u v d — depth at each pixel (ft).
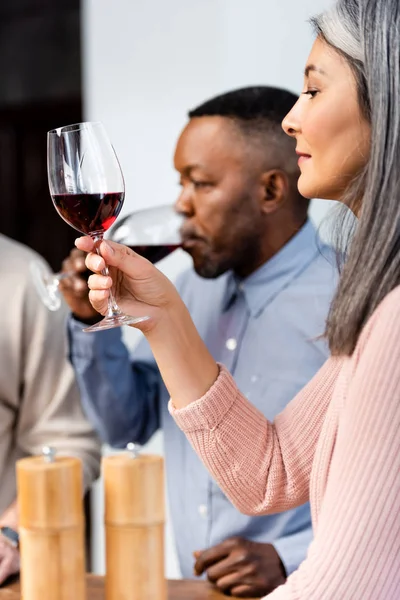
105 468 4.62
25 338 7.29
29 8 15.08
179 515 6.84
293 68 10.36
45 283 6.36
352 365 3.67
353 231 4.17
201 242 6.35
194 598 5.16
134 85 11.57
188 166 6.29
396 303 3.45
